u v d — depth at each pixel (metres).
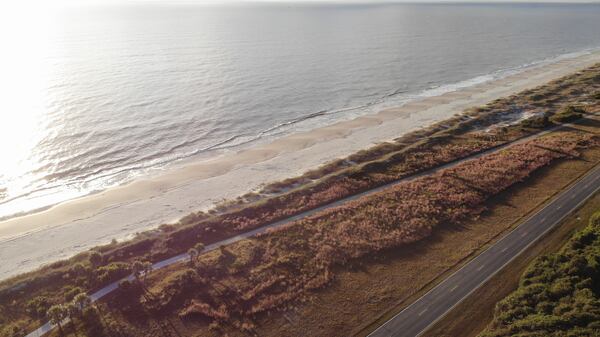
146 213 56.22
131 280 41.88
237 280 41.75
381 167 65.81
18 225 53.84
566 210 50.75
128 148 75.75
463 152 70.25
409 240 46.97
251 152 75.75
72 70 124.25
